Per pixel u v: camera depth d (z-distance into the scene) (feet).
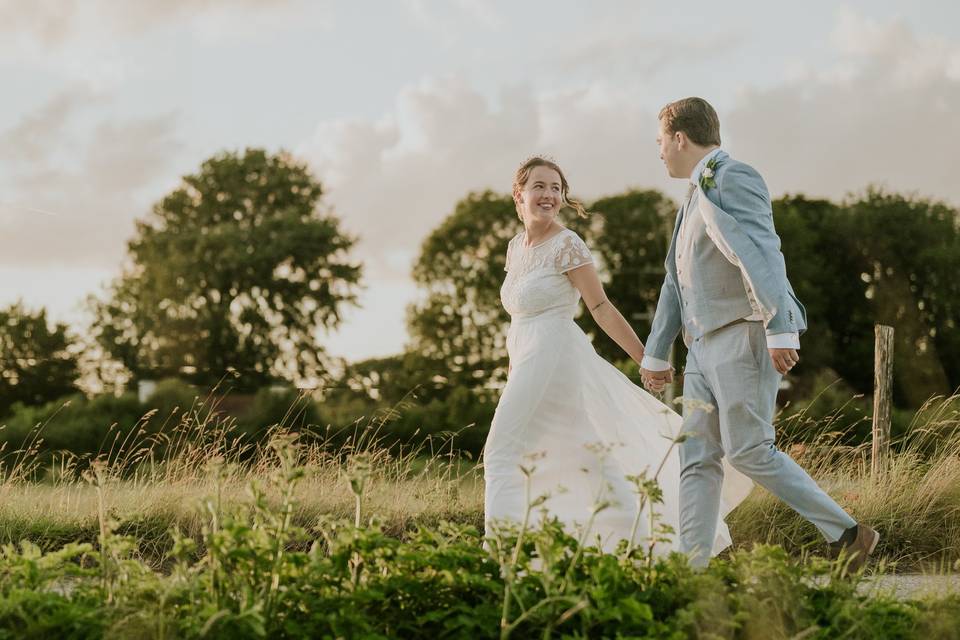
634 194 112.16
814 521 13.76
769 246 13.69
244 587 9.11
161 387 76.74
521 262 15.96
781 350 13.38
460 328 110.93
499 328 109.29
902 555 17.94
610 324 15.69
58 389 111.04
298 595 9.31
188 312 111.04
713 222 13.88
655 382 15.78
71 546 10.40
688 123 14.76
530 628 9.21
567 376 15.34
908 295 107.45
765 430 13.88
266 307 112.37
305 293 112.88
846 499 19.44
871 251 108.88
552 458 15.20
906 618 9.95
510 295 15.83
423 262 114.21
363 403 90.53
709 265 14.23
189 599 9.35
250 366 109.91
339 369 112.57
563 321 15.61
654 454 15.64
